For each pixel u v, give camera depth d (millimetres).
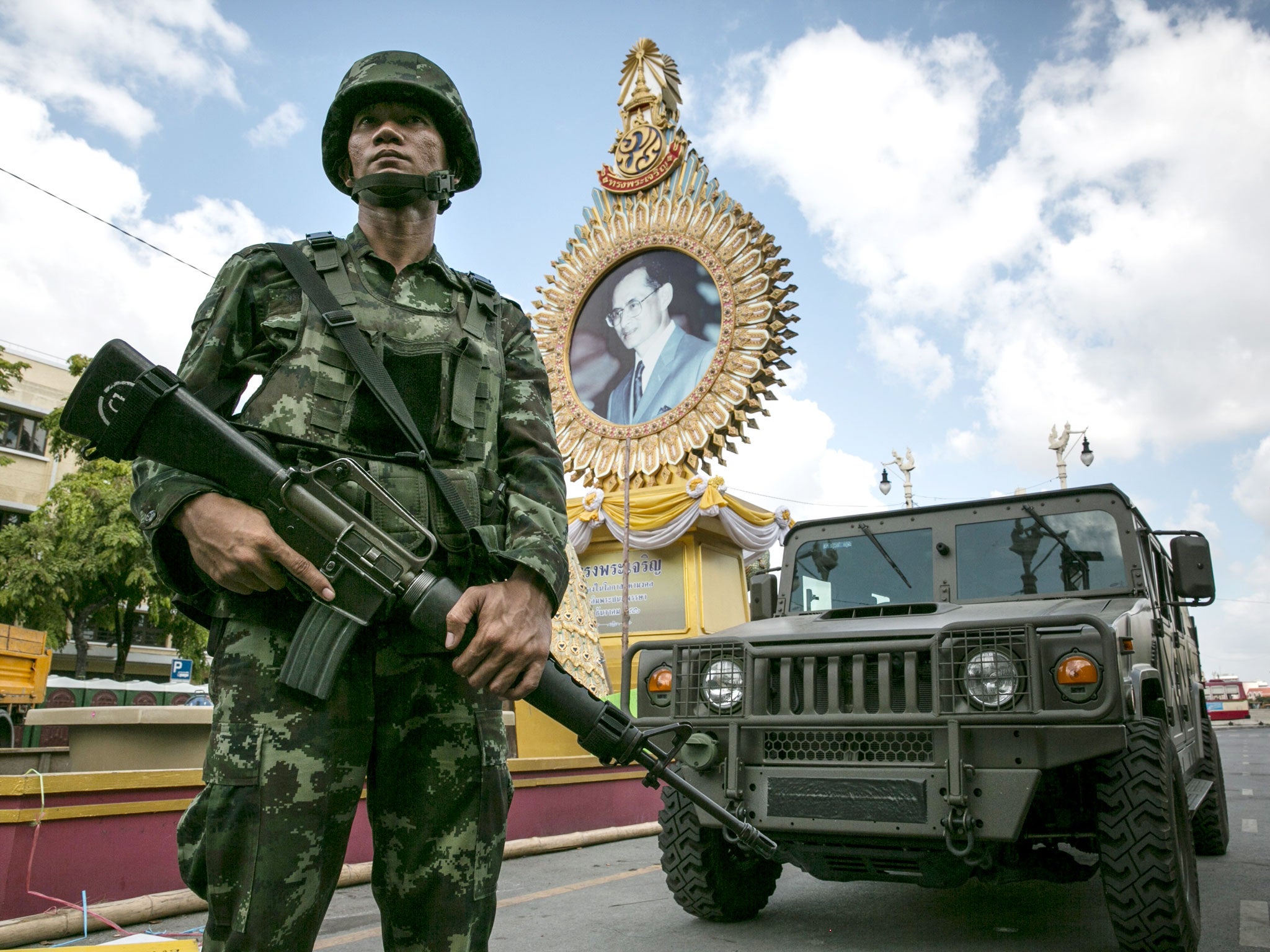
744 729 4426
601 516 15094
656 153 16875
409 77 1946
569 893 5613
